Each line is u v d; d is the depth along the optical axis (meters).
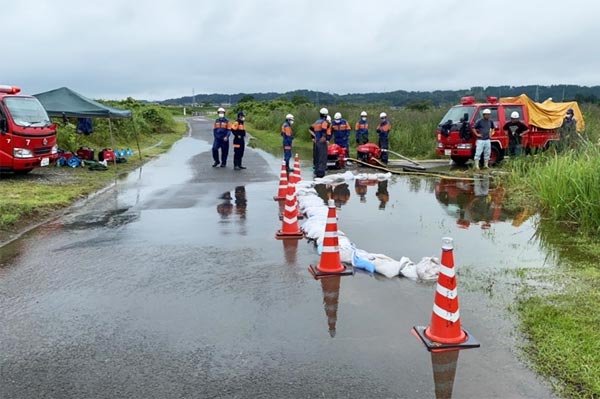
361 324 4.52
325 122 14.13
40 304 5.04
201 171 15.91
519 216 9.10
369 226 8.37
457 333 4.12
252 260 6.46
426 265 5.79
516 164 13.05
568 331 4.22
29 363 3.88
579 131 16.33
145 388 3.52
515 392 3.42
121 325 4.54
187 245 7.20
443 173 15.09
